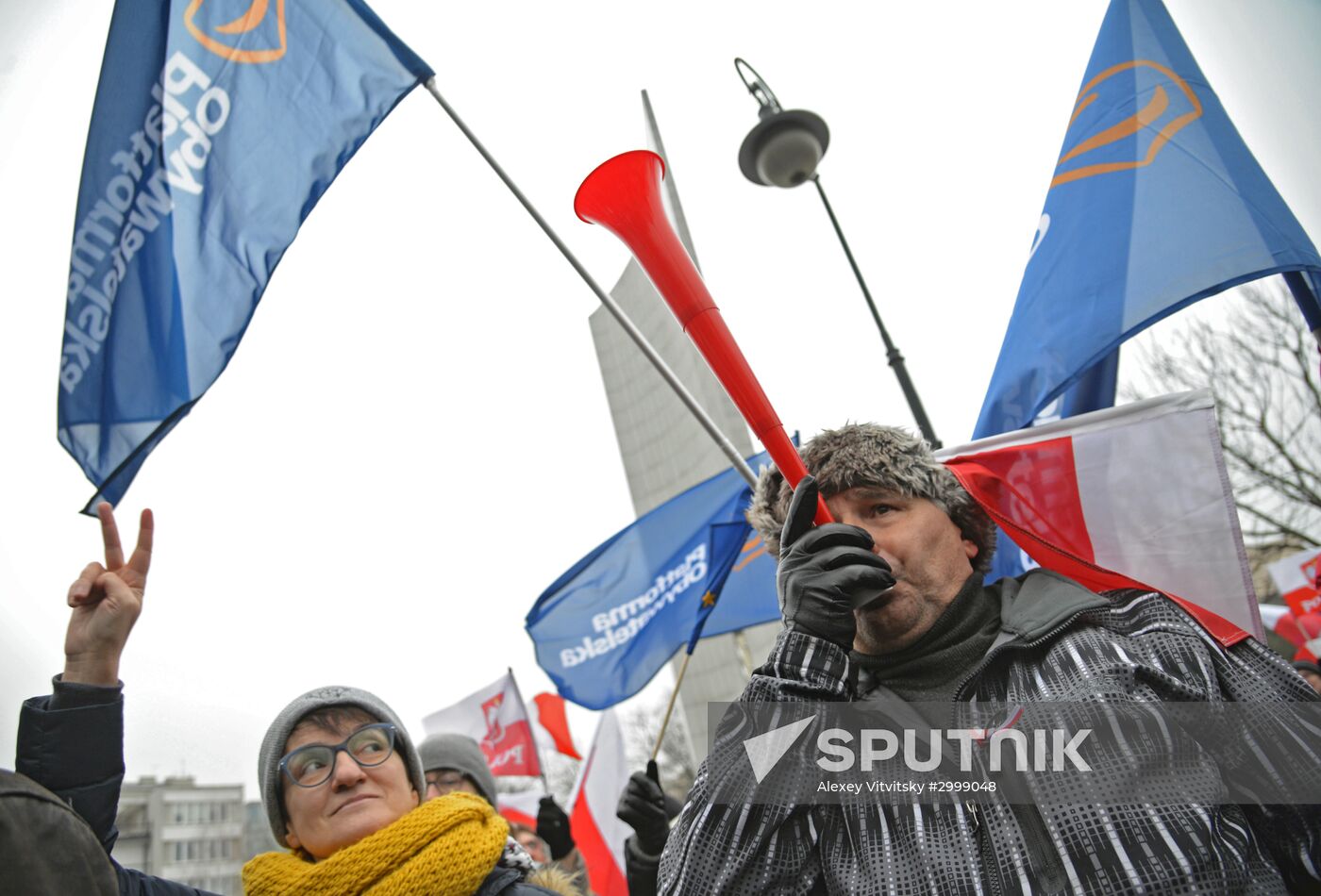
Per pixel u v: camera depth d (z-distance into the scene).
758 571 3.84
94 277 2.47
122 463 2.37
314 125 2.75
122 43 2.64
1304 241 2.25
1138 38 2.65
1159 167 2.46
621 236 1.73
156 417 2.42
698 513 3.93
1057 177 2.65
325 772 1.91
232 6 2.79
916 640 1.46
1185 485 1.89
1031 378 2.41
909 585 1.47
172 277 2.54
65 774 1.56
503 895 1.79
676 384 2.27
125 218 2.54
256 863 1.90
